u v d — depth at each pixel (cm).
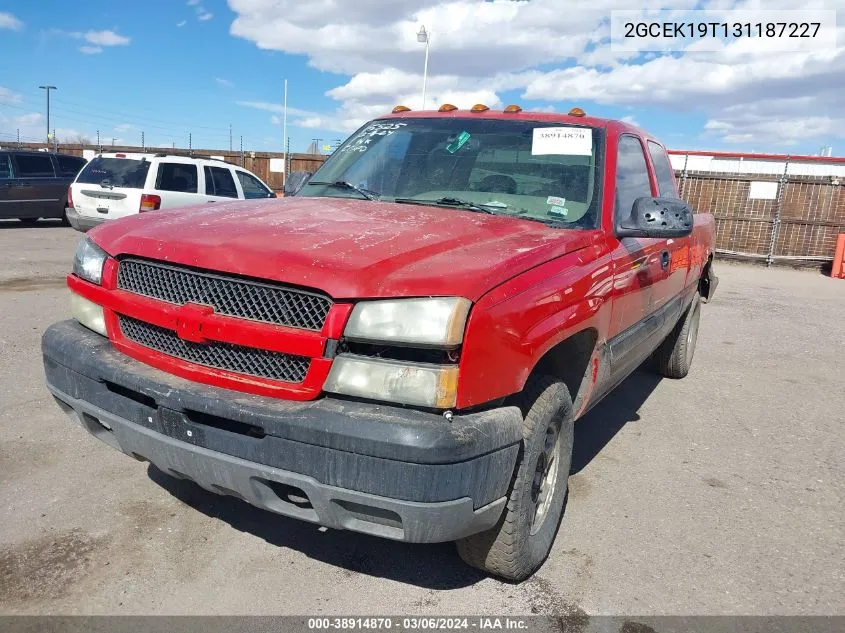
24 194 1576
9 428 427
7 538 309
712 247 661
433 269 244
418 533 230
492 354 240
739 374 688
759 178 1747
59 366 295
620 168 391
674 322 546
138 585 283
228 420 250
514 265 262
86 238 321
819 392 635
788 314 1064
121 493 356
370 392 230
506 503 271
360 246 259
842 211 1702
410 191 377
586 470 430
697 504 390
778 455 473
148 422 262
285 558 309
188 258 266
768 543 349
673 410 561
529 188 364
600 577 309
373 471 224
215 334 254
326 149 2433
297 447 231
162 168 1157
